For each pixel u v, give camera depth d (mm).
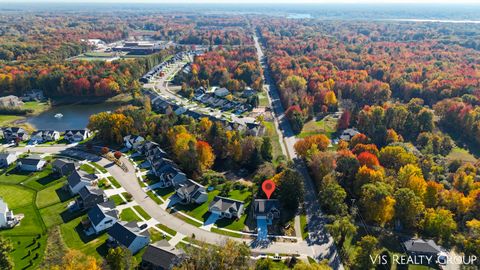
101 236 92500
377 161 116062
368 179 106625
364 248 83125
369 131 156250
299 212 104562
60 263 81188
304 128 171000
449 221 92438
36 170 126000
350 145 142125
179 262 76812
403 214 96875
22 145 149000
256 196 110188
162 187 117438
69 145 149250
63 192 112750
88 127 154000
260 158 131375
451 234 92875
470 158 145125
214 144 140375
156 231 95375
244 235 94688
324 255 87688
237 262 76625
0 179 120188
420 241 89188
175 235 94062
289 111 178250
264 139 136000
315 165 118875
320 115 189000
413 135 162375
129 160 135625
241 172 130125
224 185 115875
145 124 155375
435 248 87125
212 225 98688
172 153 139750
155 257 80938
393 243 92188
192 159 125688
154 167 126188
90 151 142250
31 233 93000
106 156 137375
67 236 92250
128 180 121188
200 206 107375
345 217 94625
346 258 86688
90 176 118250
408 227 97875
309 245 91250
